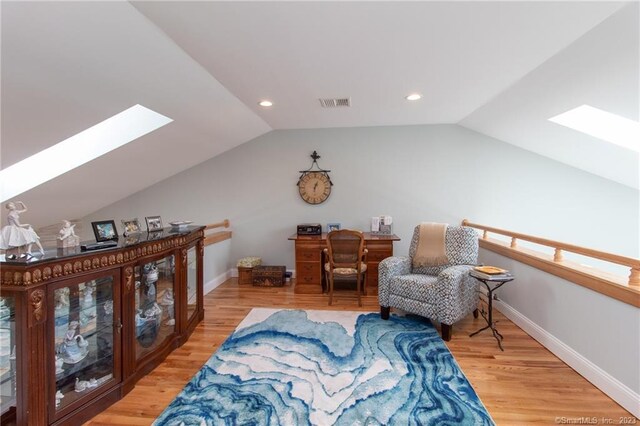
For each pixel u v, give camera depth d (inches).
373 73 94.8
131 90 85.1
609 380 73.8
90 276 66.4
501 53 81.5
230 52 80.1
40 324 56.8
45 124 81.1
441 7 62.0
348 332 108.5
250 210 177.3
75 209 149.6
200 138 141.3
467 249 120.2
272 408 70.6
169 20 64.9
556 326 92.7
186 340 103.5
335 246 135.2
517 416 67.6
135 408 71.2
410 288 111.4
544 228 159.0
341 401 72.6
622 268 152.3
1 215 116.6
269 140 174.4
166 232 100.9
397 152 167.8
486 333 107.5
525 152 158.7
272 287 162.7
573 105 102.7
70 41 61.1
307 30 70.0
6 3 48.8
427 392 75.6
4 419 58.1
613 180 149.6
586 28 69.1
